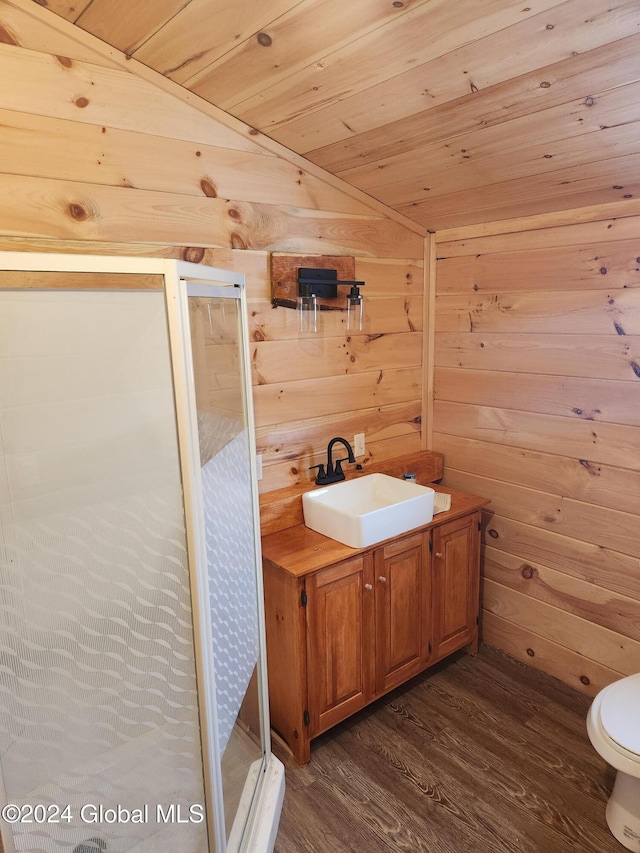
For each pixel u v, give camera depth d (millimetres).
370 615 2227
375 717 2346
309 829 1855
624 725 1693
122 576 1193
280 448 2396
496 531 2709
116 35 1634
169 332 1146
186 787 1339
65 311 1088
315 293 2309
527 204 2250
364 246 2516
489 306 2570
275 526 2307
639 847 1731
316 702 2111
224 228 2070
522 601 2641
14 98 1585
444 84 1569
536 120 1664
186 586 1249
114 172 1789
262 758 1915
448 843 1799
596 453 2275
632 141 1670
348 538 2156
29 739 1123
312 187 2295
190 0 1389
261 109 1913
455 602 2572
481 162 1979
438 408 2893
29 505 1095
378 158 2096
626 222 2062
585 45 1326
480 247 2564
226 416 1534
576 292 2244
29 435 1091
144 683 1243
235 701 1594
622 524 2232
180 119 1900
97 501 1154
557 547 2467
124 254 1845
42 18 1575
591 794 1961
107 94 1737
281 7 1363
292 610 2021
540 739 2209
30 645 1111
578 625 2436
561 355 2332
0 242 1615
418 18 1332
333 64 1573
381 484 2592
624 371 2143
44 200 1671
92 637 1175
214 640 1405
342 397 2570
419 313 2809
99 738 1207
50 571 1122
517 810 1904
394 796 1970
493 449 2662
